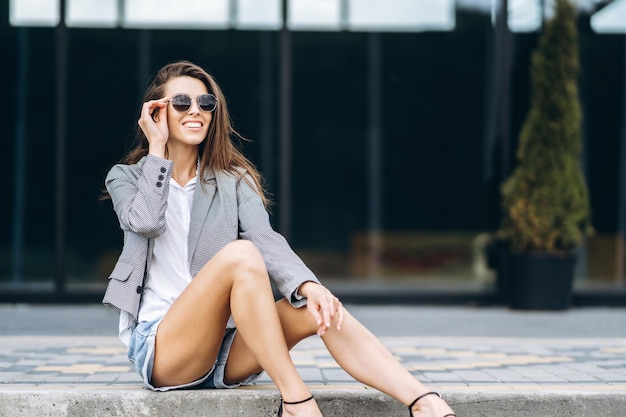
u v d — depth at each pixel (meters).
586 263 8.53
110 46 8.43
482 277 8.57
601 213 8.52
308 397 3.04
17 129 8.40
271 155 8.45
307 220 8.54
